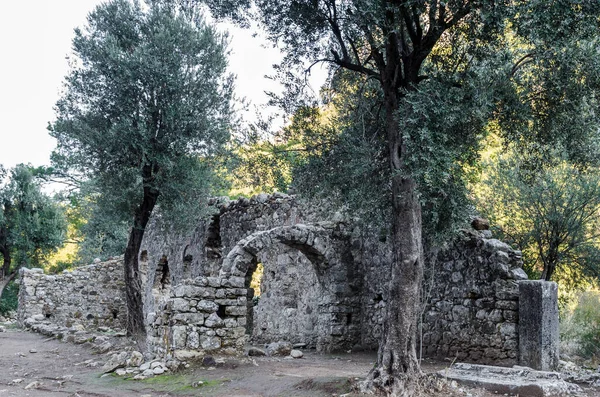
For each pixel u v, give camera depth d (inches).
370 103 425.4
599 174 599.5
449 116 325.4
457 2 345.7
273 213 735.1
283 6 413.7
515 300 459.5
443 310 522.0
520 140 418.9
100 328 964.6
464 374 373.1
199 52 637.9
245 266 550.6
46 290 1030.4
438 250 494.9
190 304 470.0
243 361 463.8
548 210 622.8
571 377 399.5
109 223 671.1
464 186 390.3
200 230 894.4
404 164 346.0
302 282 683.4
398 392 325.1
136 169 602.5
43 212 1284.4
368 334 620.1
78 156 611.8
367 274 634.8
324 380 360.5
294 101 438.0
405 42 386.6
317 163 420.8
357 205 403.5
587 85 366.9
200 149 641.0
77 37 625.9
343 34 411.2
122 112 613.0
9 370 510.6
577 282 635.5
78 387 421.1
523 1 325.1
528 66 386.6
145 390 396.5
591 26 328.2
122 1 641.6
